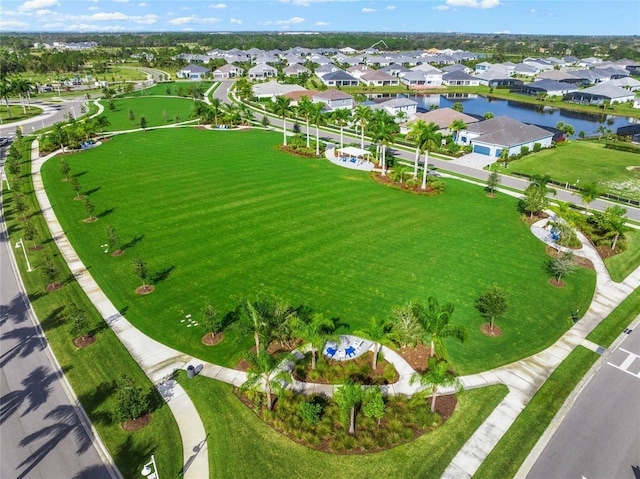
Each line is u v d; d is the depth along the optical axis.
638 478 26.62
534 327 40.38
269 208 65.69
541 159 96.56
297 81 189.25
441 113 120.75
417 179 76.25
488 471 26.59
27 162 87.94
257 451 27.39
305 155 94.19
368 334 33.22
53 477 25.89
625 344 38.75
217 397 31.53
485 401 31.91
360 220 61.78
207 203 67.31
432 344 35.03
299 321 34.16
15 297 44.03
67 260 50.81
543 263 51.50
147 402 29.83
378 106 134.38
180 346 36.84
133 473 25.92
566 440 29.05
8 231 58.69
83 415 30.19
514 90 196.25
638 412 31.47
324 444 28.03
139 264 43.78
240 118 125.69
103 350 36.31
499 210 66.81
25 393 32.16
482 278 47.84
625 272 50.94
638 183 81.75
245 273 47.78
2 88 130.00
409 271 48.66
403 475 26.11
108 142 103.62
